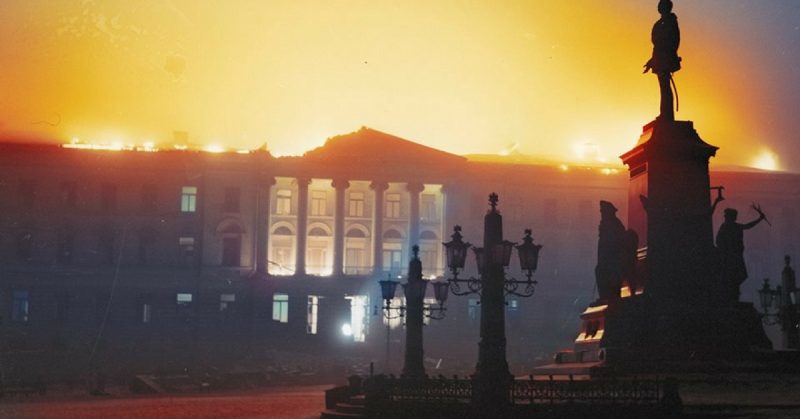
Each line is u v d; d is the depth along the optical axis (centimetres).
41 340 8756
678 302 3191
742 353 3117
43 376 6950
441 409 2464
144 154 10794
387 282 3394
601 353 3097
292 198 11075
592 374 3006
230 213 10825
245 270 10762
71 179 10788
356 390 3384
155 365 7638
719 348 3127
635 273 3278
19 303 10575
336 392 3209
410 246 10819
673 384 2314
